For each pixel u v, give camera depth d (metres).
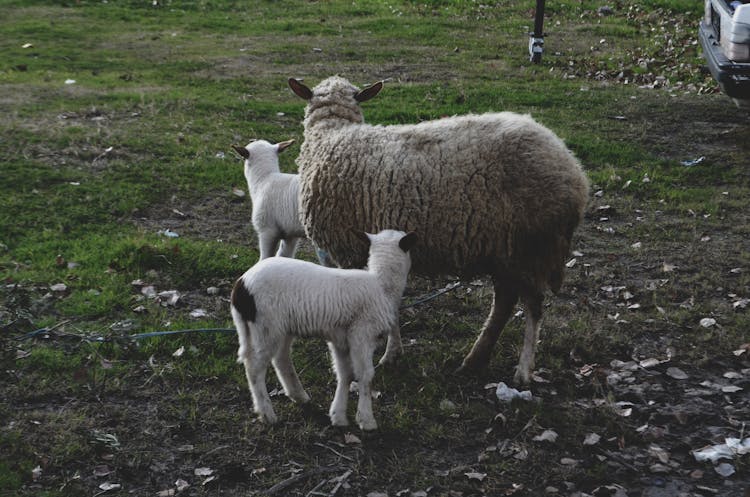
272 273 4.79
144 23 17.52
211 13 18.73
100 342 5.86
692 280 7.09
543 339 6.18
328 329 4.79
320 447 4.92
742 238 7.93
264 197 6.73
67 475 4.59
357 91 6.31
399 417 5.14
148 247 7.25
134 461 4.72
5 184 8.55
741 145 10.16
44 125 10.37
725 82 9.60
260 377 4.98
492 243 5.39
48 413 5.13
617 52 14.84
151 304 6.50
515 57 14.60
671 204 8.68
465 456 4.87
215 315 6.44
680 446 4.96
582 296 6.89
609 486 4.57
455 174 5.35
